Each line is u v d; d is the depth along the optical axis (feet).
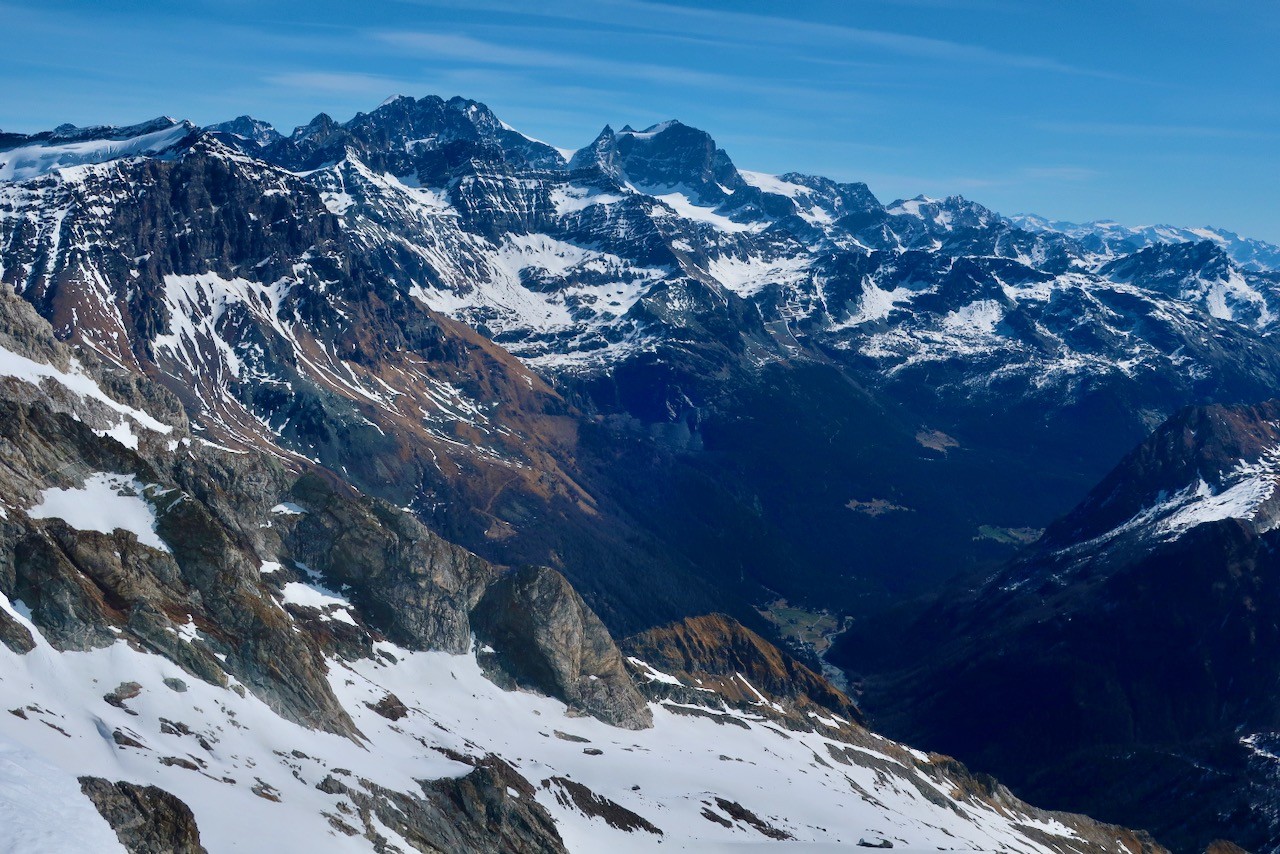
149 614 564.30
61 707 483.92
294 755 552.00
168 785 461.78
